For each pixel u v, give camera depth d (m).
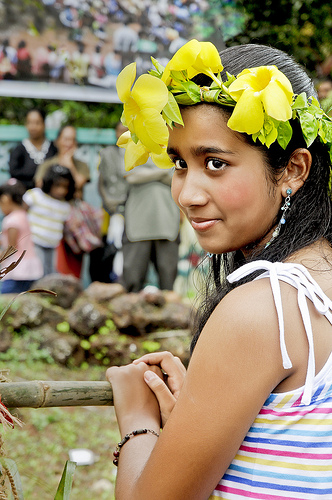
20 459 3.65
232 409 0.98
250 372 0.97
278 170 1.10
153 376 1.30
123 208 6.32
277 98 1.02
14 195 5.78
